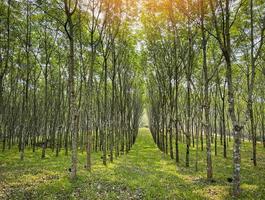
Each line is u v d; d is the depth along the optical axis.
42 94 47.19
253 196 12.25
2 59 27.09
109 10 21.28
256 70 28.30
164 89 31.11
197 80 29.98
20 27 26.97
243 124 12.55
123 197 12.08
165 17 24.41
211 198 12.02
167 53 26.64
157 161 26.80
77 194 12.22
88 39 26.55
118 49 27.36
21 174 16.59
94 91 38.69
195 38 22.56
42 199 11.36
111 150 25.75
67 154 32.66
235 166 12.51
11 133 42.75
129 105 44.38
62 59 33.66
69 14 15.38
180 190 13.58
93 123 44.38
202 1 16.16
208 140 17.25
